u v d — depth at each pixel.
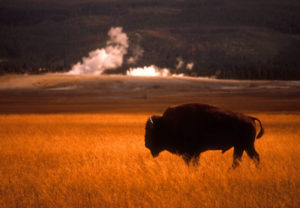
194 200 24.84
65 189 28.19
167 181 30.52
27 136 71.81
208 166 35.06
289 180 29.84
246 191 26.91
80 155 47.25
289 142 56.81
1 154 48.84
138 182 29.88
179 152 37.59
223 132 36.16
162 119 37.38
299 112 164.38
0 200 25.83
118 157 44.62
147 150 49.59
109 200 24.80
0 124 111.44
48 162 42.00
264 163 36.44
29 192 28.28
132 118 134.75
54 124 110.00
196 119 36.44
